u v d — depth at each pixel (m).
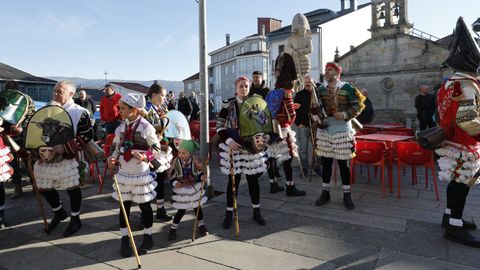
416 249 3.51
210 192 5.47
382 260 3.29
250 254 3.49
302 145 7.21
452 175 3.66
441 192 5.54
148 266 3.28
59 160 3.88
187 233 4.06
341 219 4.39
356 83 21.53
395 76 20.25
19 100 4.45
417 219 4.34
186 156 3.81
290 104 5.18
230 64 49.47
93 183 6.52
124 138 3.55
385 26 20.47
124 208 3.49
